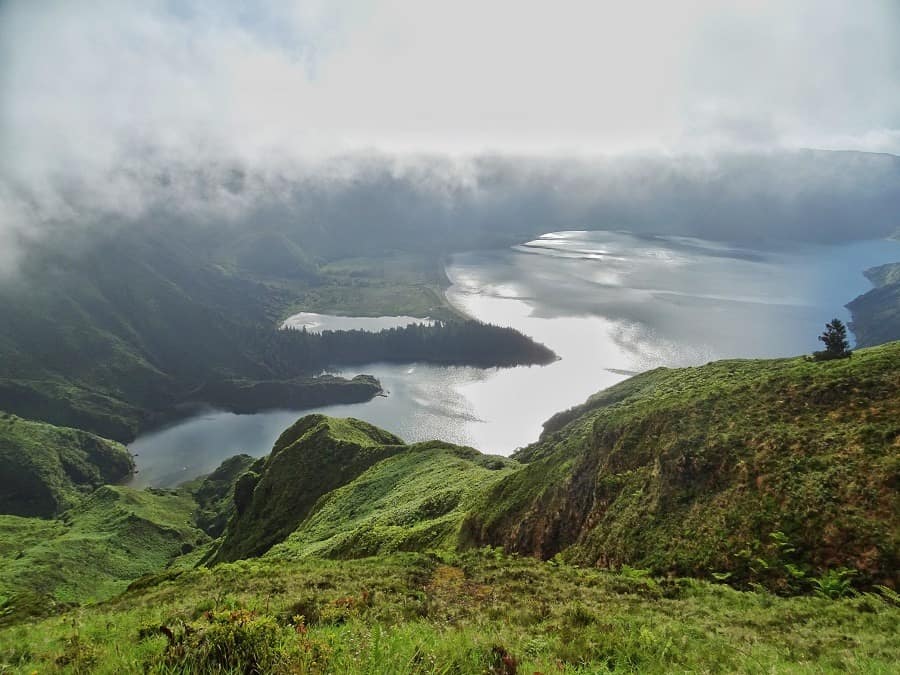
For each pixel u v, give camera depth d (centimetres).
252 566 3241
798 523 2427
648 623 1467
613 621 1430
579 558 3272
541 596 2067
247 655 848
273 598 2002
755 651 1222
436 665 880
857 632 1493
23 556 13088
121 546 14762
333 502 8738
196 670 828
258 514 10906
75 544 13950
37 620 2414
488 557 3192
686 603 1958
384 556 3328
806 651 1270
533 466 5112
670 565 2622
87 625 1589
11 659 1259
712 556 2528
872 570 2077
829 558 2220
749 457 2956
